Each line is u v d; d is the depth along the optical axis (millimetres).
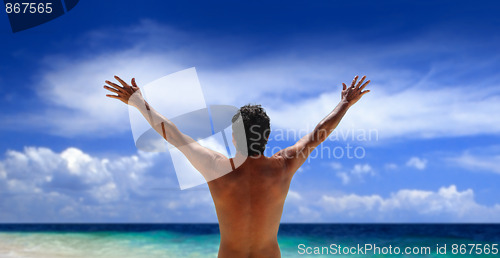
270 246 2084
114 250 13180
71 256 11562
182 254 12555
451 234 24531
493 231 25188
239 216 2035
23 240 15195
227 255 2049
